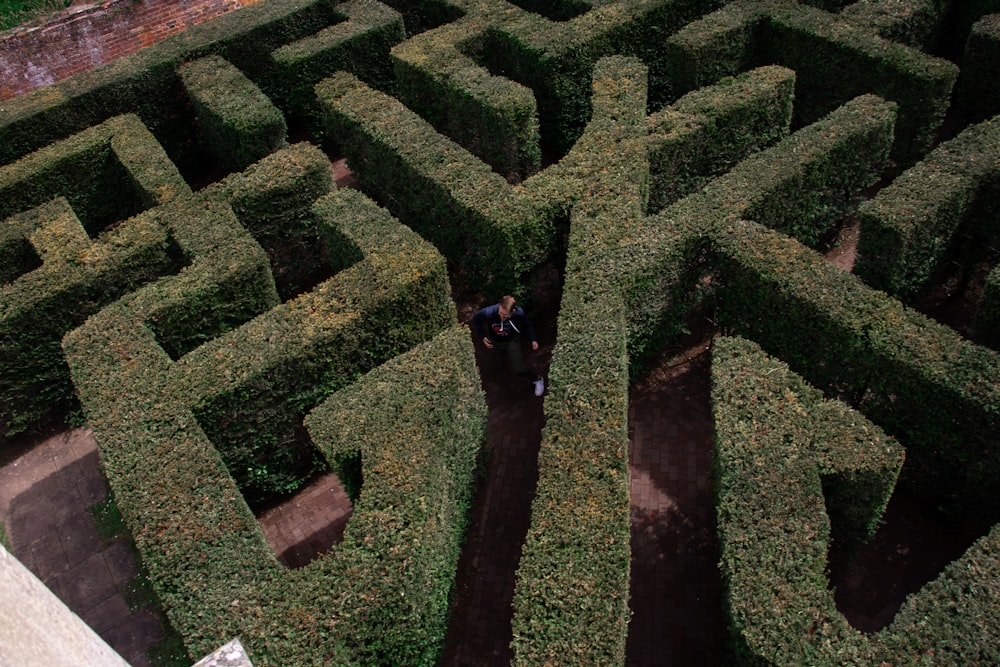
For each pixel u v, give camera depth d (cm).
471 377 1043
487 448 1124
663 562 1002
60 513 1189
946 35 1677
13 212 1523
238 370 1038
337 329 1088
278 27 1847
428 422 947
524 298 1298
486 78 1546
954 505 958
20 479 1248
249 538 874
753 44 1619
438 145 1405
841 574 951
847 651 697
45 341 1241
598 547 796
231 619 799
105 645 418
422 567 831
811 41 1525
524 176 1577
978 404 859
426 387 988
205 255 1237
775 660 696
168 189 1411
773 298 1058
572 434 904
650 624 941
